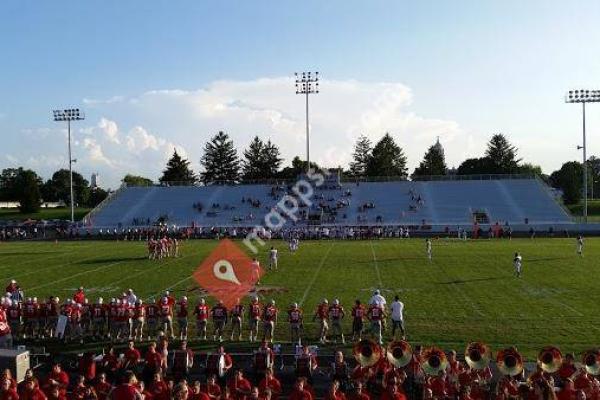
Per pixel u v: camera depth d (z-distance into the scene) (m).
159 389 12.21
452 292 26.42
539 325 20.42
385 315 20.14
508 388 12.47
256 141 111.69
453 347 18.25
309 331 20.73
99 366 16.00
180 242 52.81
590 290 26.31
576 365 13.99
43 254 43.34
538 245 46.31
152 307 20.81
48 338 20.67
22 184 95.75
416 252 42.09
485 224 60.34
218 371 15.78
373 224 62.56
